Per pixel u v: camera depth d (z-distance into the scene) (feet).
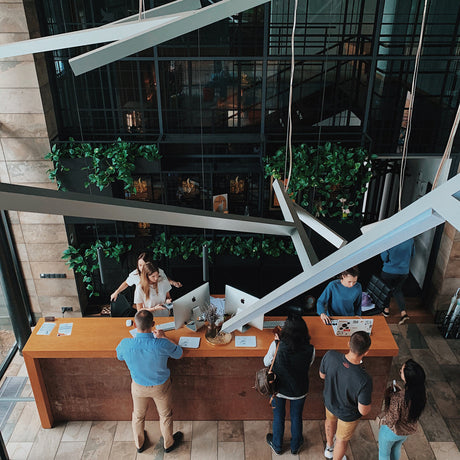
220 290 24.31
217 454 16.78
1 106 19.11
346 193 21.90
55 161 19.85
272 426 17.62
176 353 15.43
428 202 3.34
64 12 19.15
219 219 4.53
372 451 16.85
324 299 17.88
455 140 21.74
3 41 18.17
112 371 16.92
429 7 22.98
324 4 21.95
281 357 14.75
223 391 17.40
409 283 26.25
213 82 21.85
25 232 21.71
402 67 22.40
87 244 22.50
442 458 16.61
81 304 23.68
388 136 23.86
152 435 17.56
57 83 20.63
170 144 22.54
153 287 18.80
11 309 20.38
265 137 21.30
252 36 21.38
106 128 21.81
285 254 22.99
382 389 17.48
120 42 5.02
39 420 18.16
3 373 20.52
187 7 6.70
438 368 20.84
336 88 21.74
